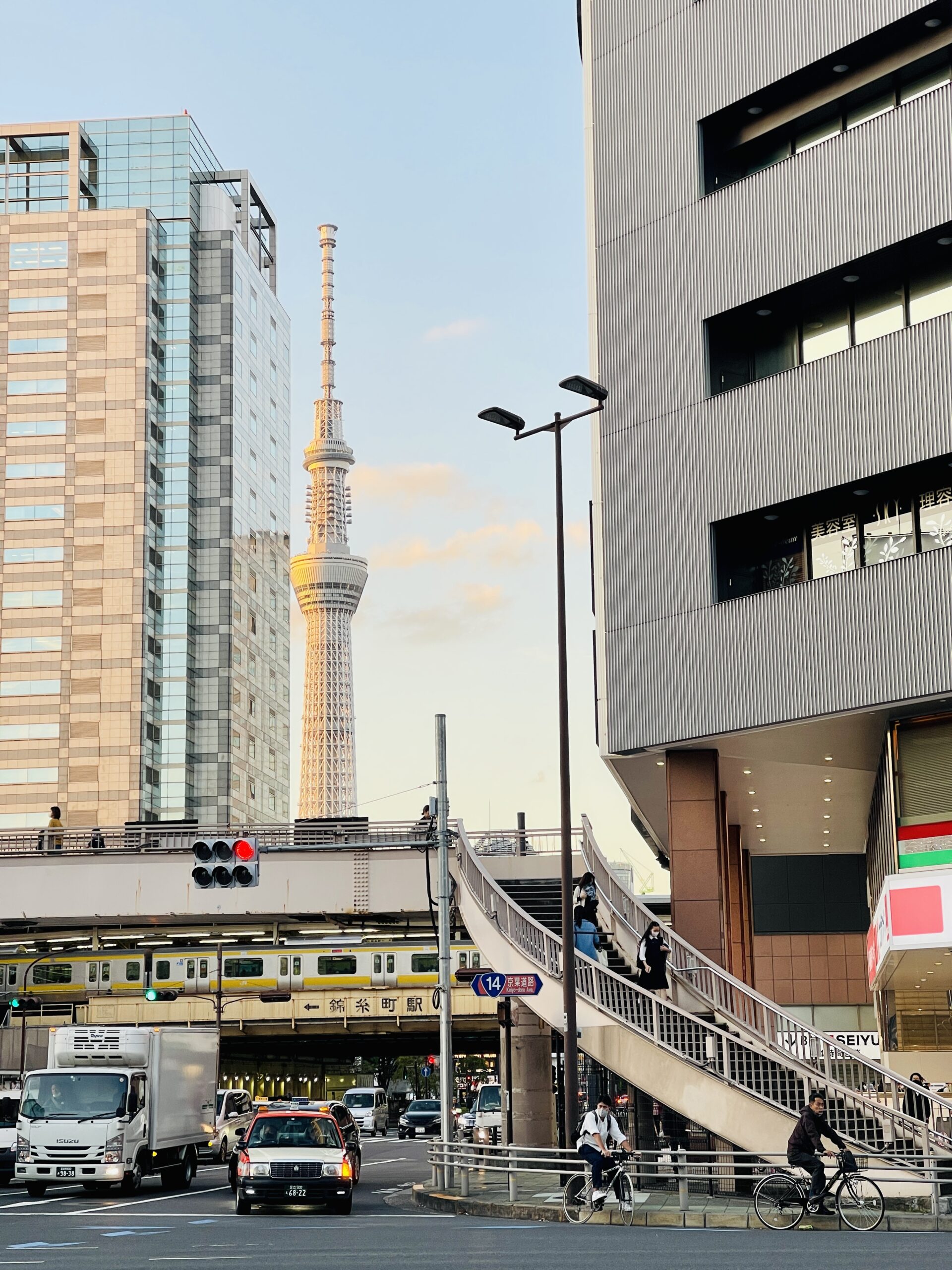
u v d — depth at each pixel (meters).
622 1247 16.16
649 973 27.44
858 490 31.33
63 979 51.50
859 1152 22.86
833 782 41.06
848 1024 63.81
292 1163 23.23
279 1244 16.94
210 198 154.12
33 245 144.12
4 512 139.38
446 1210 24.25
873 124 31.44
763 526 33.28
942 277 30.72
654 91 36.00
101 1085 27.67
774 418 32.50
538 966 29.69
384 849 41.19
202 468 147.25
